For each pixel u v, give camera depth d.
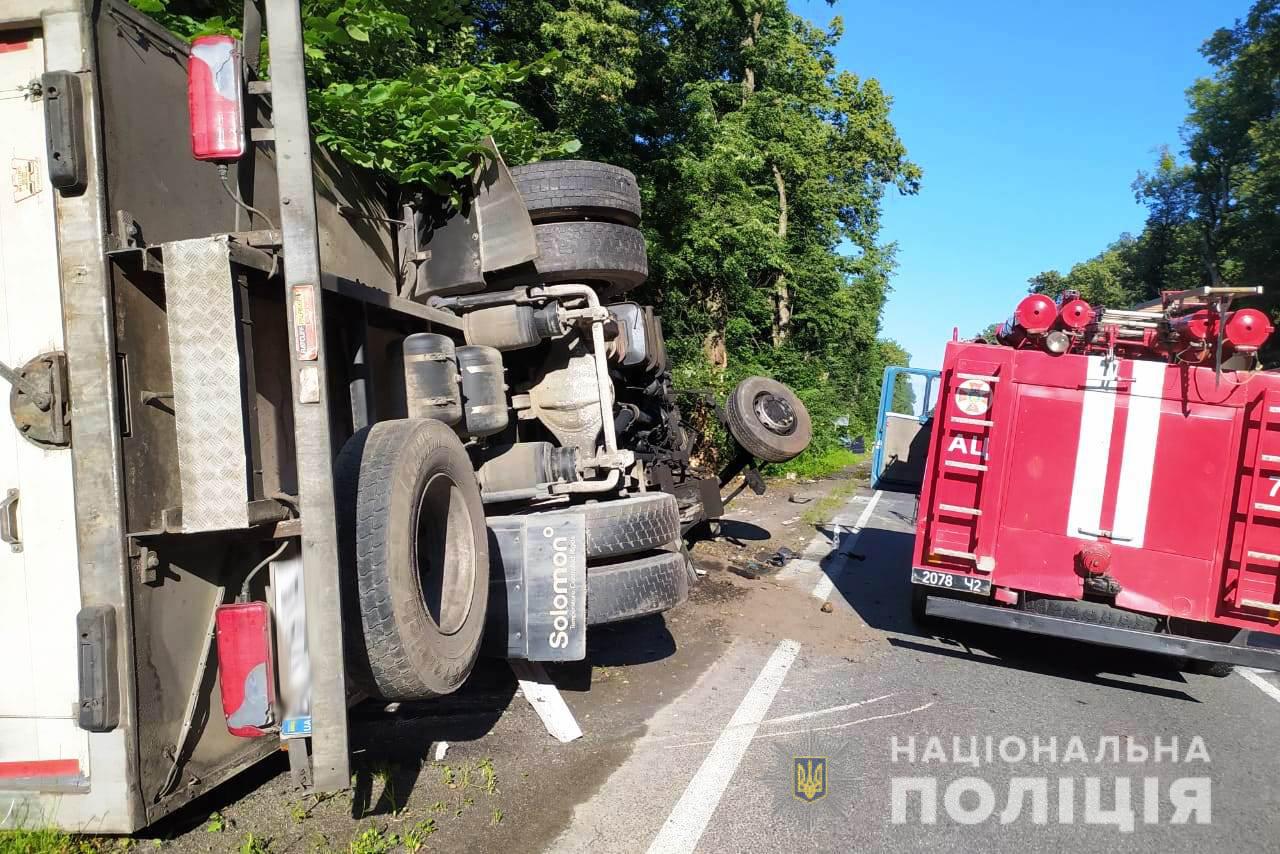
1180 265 38.62
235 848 2.98
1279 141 28.19
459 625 3.51
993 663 5.79
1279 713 5.11
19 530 2.64
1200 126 35.34
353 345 3.90
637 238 5.62
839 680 5.24
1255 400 4.86
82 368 2.54
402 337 4.43
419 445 3.34
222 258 2.62
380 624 2.98
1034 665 5.79
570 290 5.07
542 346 5.46
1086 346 5.36
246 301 2.79
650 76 15.09
